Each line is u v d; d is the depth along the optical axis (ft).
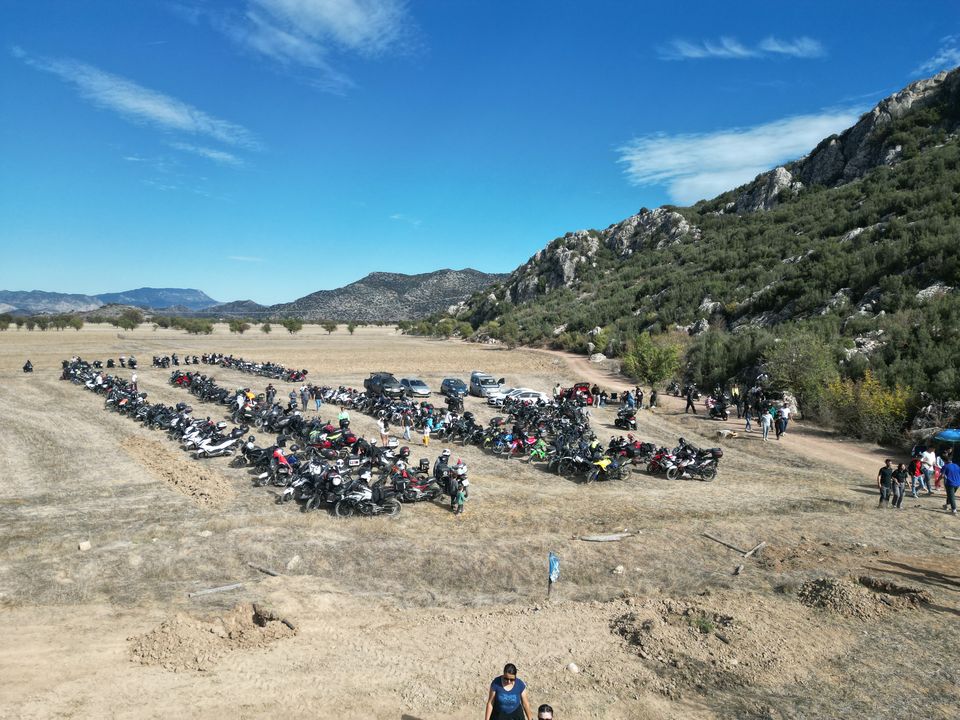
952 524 52.75
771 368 112.06
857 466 75.15
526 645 32.37
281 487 60.39
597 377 172.45
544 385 156.87
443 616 36.45
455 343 346.13
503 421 91.45
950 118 260.83
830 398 100.37
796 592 39.14
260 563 42.55
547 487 63.82
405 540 47.39
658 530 50.67
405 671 29.55
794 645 31.96
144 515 51.06
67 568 40.06
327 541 46.42
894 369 98.02
